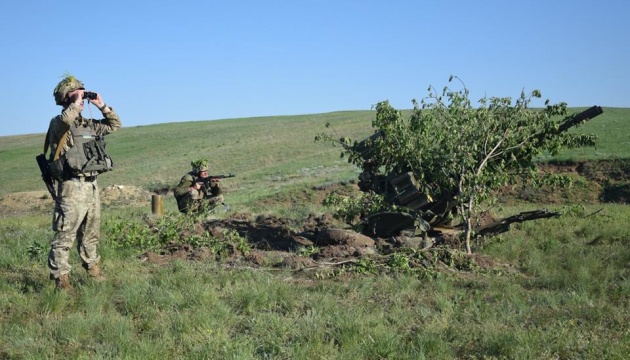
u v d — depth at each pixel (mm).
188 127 89312
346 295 7492
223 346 5445
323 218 13609
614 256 9406
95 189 7402
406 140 10484
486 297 7504
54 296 6719
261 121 91500
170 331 5941
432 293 7645
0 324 6129
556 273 8508
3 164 66500
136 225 10562
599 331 6016
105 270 8312
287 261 9102
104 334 5773
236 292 7090
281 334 5848
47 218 17766
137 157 63531
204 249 9727
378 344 5484
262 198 30156
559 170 31672
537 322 6324
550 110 10352
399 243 10273
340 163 43500
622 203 26469
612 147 35094
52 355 5332
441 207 11188
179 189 12195
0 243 10570
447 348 5559
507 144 10422
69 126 6836
